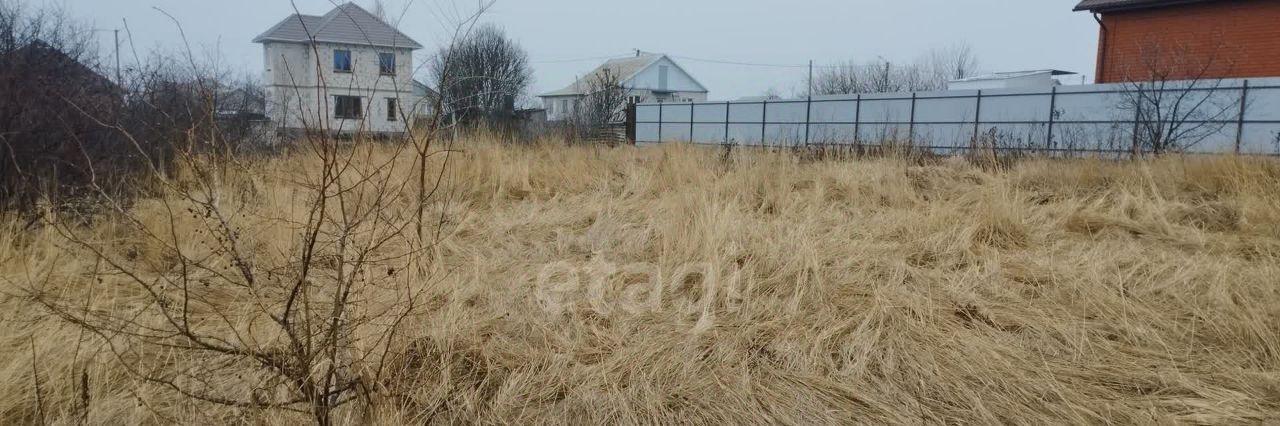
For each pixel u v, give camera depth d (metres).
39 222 4.25
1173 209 6.07
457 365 2.98
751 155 8.95
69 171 4.84
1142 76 20.38
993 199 5.68
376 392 2.48
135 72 6.42
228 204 4.02
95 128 5.12
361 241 3.75
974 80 24.91
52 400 2.43
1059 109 17.14
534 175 8.32
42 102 4.87
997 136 15.26
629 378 2.89
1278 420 2.56
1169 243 5.18
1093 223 5.79
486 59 25.92
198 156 3.55
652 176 7.88
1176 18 19.97
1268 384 2.77
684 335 3.29
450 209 5.83
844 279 4.06
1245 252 4.84
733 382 2.87
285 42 22.41
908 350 3.14
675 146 9.80
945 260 4.57
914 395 2.79
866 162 8.88
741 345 3.20
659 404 2.69
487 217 6.17
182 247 4.02
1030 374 2.96
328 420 2.31
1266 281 3.76
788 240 4.61
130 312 3.12
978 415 2.64
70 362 2.59
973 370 2.96
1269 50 18.48
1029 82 24.14
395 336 2.96
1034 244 5.06
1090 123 16.38
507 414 2.63
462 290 3.71
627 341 3.25
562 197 7.46
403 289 3.50
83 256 3.86
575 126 14.93
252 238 3.77
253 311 3.05
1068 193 7.14
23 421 2.38
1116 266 4.33
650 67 51.34
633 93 47.69
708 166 8.54
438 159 7.49
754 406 2.70
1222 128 14.43
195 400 2.40
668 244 4.59
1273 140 13.80
